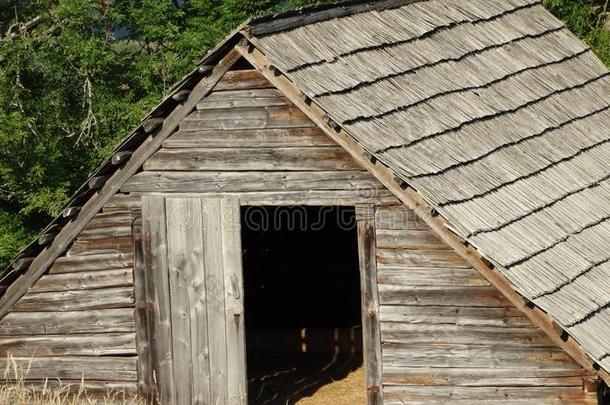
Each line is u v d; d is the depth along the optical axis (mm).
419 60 15742
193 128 14711
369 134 13703
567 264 13477
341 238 19891
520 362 13633
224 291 15016
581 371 13406
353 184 14094
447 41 16766
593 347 12562
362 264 14133
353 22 15672
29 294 15812
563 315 12719
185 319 15219
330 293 19906
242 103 14445
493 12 18578
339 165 14141
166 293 15242
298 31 14648
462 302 13805
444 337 13891
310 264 20000
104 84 25172
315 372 18484
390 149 13664
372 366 14172
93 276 15523
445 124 14695
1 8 26906
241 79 14422
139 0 26156
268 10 25734
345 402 16891
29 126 23906
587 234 14273
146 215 15141
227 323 15070
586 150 16297
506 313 13648
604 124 17438
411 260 13945
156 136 14875
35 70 25438
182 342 15273
